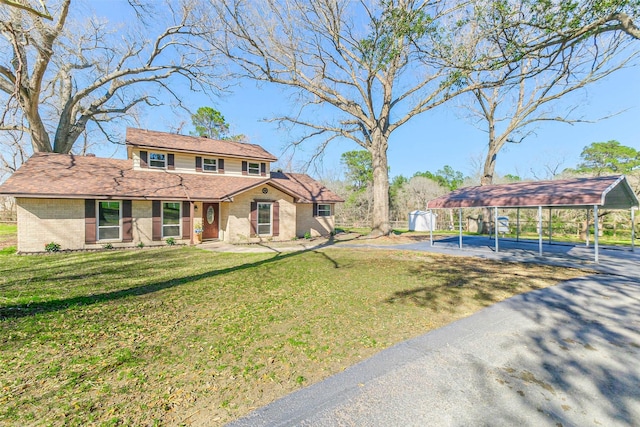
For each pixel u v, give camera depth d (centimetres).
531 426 224
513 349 351
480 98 2081
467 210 2980
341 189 4028
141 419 233
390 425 224
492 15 640
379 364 316
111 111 2059
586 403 252
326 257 1076
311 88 1553
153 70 1873
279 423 226
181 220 1509
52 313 482
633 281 671
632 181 2203
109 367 316
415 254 1143
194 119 3134
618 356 333
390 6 861
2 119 407
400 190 3831
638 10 505
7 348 360
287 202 1727
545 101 1759
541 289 614
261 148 2184
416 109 1475
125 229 1344
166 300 554
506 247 1342
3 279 721
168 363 324
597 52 745
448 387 274
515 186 1273
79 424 228
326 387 274
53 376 298
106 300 554
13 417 236
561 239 1747
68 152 1794
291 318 459
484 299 550
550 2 558
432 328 415
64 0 978
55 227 1202
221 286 659
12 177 1183
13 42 418
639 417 234
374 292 604
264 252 1216
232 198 1489
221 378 293
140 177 1499
